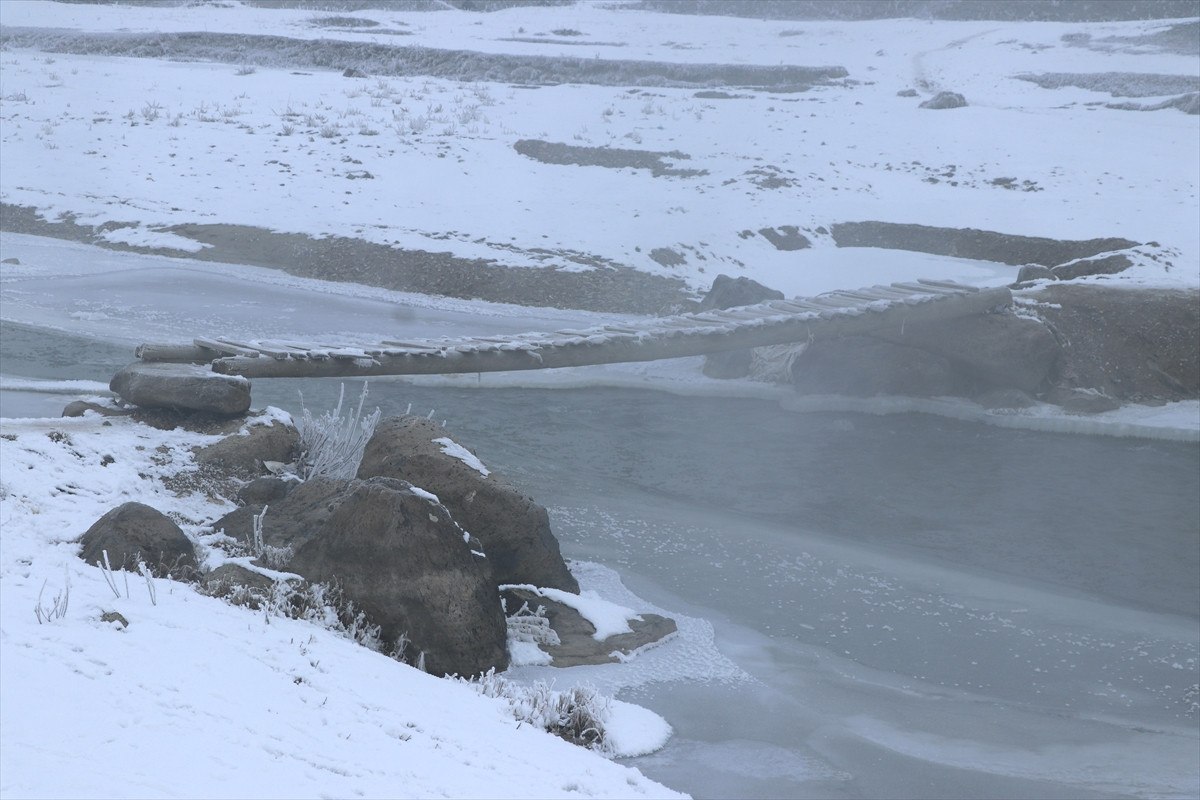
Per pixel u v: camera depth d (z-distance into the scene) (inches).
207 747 234.5
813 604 467.5
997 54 2571.4
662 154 1526.8
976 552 546.3
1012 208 1338.6
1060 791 319.6
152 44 2380.7
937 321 804.6
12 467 445.1
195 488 487.5
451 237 1210.0
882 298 792.3
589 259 1153.4
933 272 1162.6
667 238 1208.2
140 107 1712.6
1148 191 1418.6
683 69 2261.3
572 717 331.0
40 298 968.9
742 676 391.5
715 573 498.3
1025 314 840.9
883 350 821.2
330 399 737.6
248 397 546.9
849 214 1337.4
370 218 1259.8
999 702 385.1
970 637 441.7
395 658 363.3
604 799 258.2
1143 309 879.7
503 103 1861.5
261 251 1187.3
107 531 387.2
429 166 1448.1
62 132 1551.4
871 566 516.7
